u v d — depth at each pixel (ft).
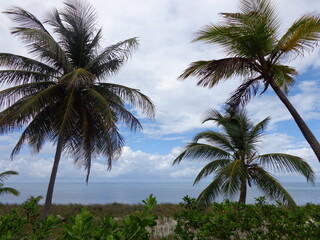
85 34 44.24
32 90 39.22
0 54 36.29
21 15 37.01
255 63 21.83
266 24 19.92
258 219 14.69
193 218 15.15
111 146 41.65
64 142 44.37
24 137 40.11
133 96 42.22
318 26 18.52
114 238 5.16
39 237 7.28
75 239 4.97
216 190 35.24
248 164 38.32
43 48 40.01
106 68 43.73
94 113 42.55
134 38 40.78
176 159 40.40
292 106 20.22
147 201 6.32
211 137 40.70
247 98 23.91
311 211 14.10
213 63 22.20
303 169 33.09
